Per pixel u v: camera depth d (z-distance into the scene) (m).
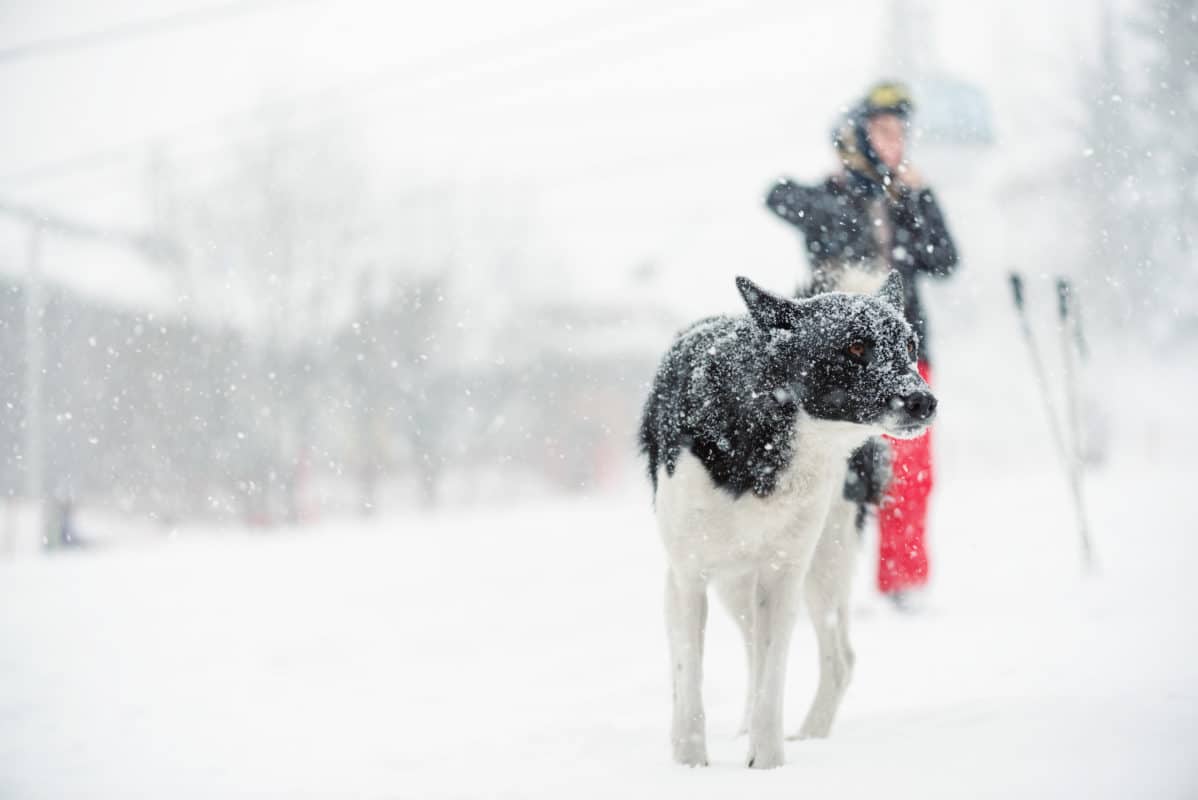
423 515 27.20
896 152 5.77
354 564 10.59
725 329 3.65
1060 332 6.64
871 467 4.03
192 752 3.92
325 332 27.64
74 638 6.43
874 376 3.29
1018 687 3.71
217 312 25.39
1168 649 4.03
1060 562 6.93
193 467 23.67
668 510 3.49
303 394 26.33
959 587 6.43
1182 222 25.61
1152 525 8.24
